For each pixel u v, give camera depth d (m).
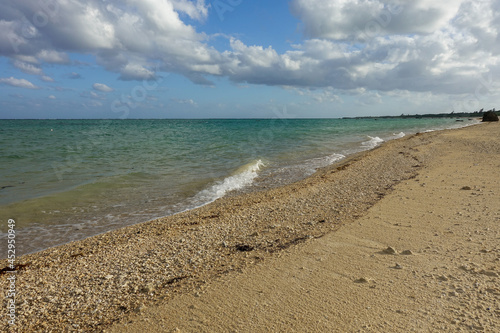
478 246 4.16
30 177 11.45
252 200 8.41
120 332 2.88
